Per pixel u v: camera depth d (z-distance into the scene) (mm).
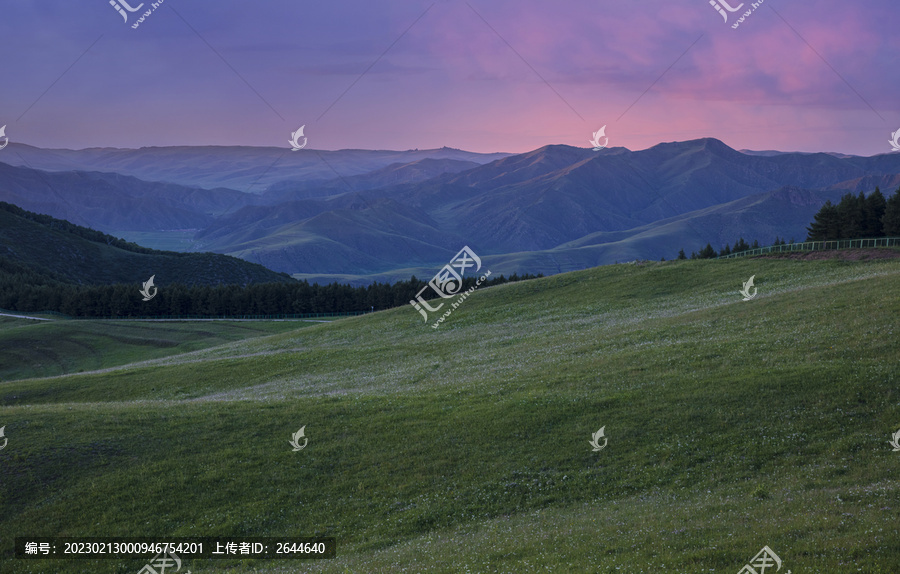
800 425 29469
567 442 31969
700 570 16172
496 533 23688
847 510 19406
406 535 25750
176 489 30656
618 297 78375
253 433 36656
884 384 31484
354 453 33625
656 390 36500
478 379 47125
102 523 28141
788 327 45375
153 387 63844
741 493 23953
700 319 54844
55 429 36594
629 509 23875
